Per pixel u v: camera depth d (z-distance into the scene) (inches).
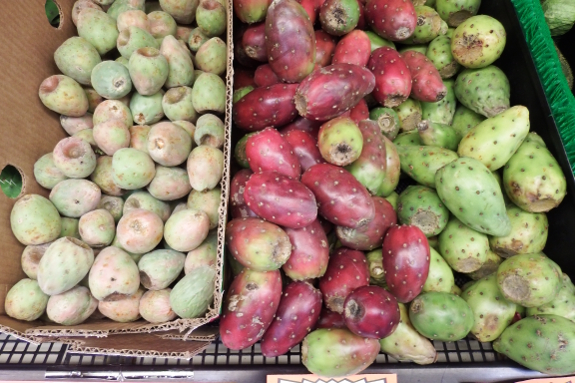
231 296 33.8
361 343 34.6
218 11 43.6
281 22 37.7
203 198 38.0
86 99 43.4
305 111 37.7
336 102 36.7
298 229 34.4
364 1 48.6
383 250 37.6
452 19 52.9
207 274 34.1
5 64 38.2
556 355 35.5
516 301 37.9
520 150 42.5
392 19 45.1
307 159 37.4
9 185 41.4
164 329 31.4
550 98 44.8
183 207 40.0
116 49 46.3
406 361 38.7
